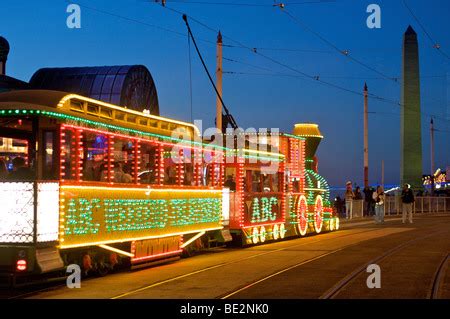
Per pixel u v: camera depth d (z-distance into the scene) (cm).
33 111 1173
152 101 5081
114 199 1402
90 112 1331
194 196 1814
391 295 1147
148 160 1577
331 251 1927
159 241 1620
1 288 1259
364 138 4584
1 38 3550
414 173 5684
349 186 3994
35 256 1159
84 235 1292
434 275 1395
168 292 1188
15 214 1173
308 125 3008
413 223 3547
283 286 1248
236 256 1834
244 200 2116
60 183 1220
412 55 5622
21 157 1245
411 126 5678
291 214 2502
